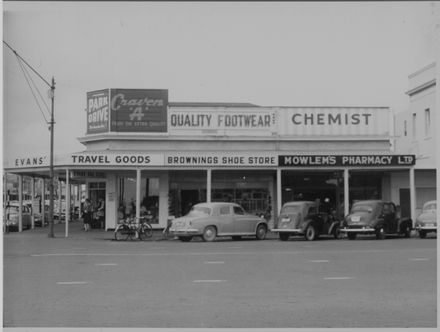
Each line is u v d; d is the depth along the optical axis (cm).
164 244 2419
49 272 1426
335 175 3466
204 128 3381
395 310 959
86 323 867
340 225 2812
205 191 3406
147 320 886
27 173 3441
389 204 2772
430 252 1927
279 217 2689
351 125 3438
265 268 1500
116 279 1306
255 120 3403
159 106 3369
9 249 2117
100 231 3325
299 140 3409
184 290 1154
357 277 1330
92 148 3462
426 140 3388
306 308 973
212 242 2547
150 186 3400
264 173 3453
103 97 3397
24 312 948
